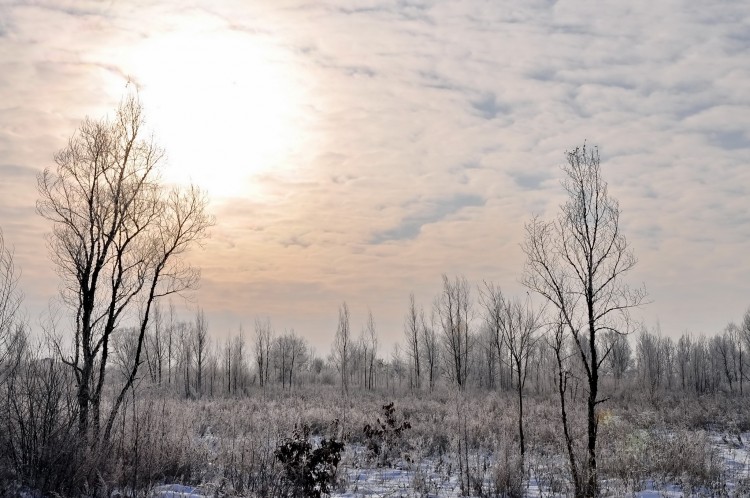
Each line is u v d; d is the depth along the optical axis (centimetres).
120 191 1237
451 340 4331
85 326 1165
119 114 1284
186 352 4541
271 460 1139
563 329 1178
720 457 1389
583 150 1116
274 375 5909
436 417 2191
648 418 2025
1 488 941
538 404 2750
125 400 1229
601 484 1104
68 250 1212
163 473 1115
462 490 1091
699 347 5278
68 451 998
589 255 1084
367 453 1500
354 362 5847
